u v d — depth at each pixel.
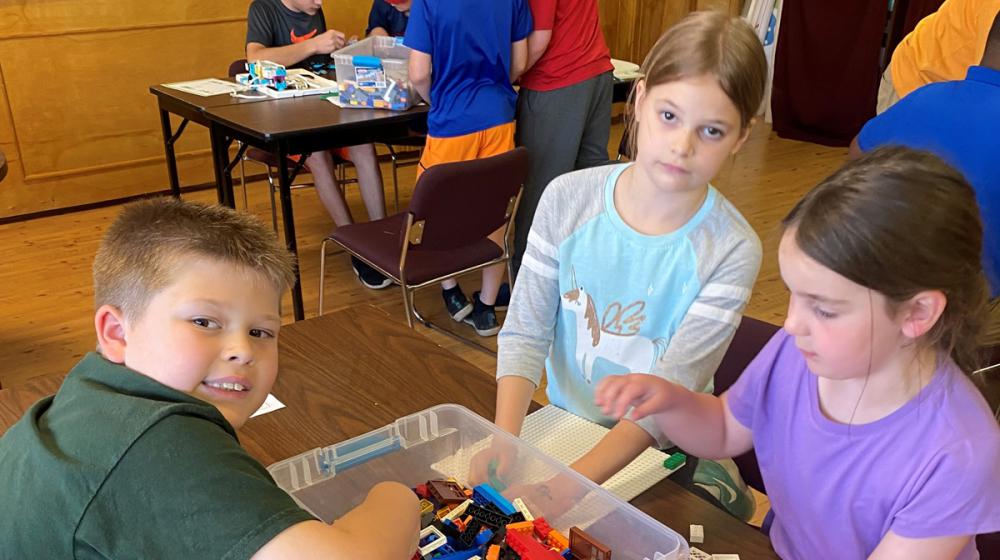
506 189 2.46
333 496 0.97
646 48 6.02
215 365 0.76
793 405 0.95
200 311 0.75
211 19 4.23
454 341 2.97
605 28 5.80
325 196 3.59
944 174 0.72
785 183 4.70
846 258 0.71
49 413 0.73
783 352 0.98
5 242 3.73
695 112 1.06
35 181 3.98
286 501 0.67
